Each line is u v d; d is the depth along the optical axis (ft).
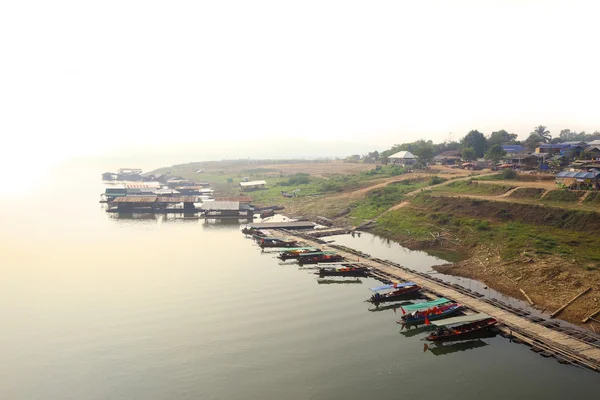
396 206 387.14
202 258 279.28
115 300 205.26
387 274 231.91
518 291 199.72
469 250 269.23
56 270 254.27
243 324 177.37
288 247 299.58
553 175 368.48
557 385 130.41
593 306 173.17
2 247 312.50
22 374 143.64
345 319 181.78
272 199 536.01
